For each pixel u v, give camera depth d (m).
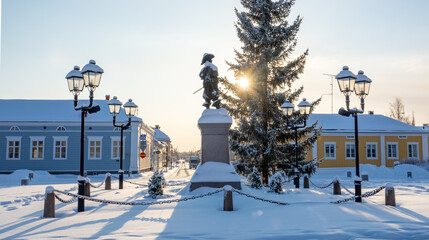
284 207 10.23
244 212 9.61
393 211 9.44
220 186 13.31
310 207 10.10
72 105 38.75
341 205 10.51
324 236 6.70
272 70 20.02
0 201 12.55
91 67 10.27
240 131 19.88
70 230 7.48
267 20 19.88
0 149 35.25
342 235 6.75
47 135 35.53
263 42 19.36
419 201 11.54
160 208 10.38
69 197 13.47
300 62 19.83
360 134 38.28
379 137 38.84
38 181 27.03
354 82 11.93
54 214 9.23
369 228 7.29
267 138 19.36
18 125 35.47
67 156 35.38
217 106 14.98
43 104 38.53
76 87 10.71
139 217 9.01
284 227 7.60
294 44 19.91
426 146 39.69
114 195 13.56
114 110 16.92
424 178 29.00
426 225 7.58
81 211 10.03
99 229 7.57
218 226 7.83
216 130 14.16
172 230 7.43
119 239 6.62
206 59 15.32
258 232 7.16
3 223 8.34
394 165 35.22
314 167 20.22
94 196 13.30
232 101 19.95
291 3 19.61
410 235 6.73
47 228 7.72
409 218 8.45
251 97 19.27
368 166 32.81
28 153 35.31
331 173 36.06
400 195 13.55
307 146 20.30
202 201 11.40
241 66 19.64
